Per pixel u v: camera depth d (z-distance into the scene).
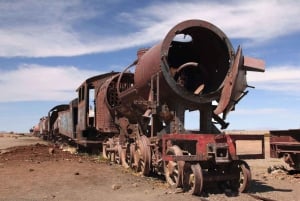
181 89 13.09
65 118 34.22
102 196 11.40
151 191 12.04
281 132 17.62
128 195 11.48
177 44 14.62
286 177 15.80
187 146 13.24
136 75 15.41
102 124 22.81
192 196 11.28
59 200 10.95
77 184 13.29
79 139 26.14
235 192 12.09
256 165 20.47
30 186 12.95
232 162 12.45
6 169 16.81
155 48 14.01
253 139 12.40
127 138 18.70
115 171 16.33
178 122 13.25
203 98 13.29
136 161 15.52
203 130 13.55
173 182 12.70
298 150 16.62
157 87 13.49
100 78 24.81
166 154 12.80
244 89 12.84
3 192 12.06
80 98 26.61
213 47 14.02
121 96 18.08
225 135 12.09
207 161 12.09
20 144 41.69
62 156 22.09
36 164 18.27
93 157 22.70
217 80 13.80
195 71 14.64
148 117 14.69
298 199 11.36
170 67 14.31
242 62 12.46
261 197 11.19
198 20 13.33
